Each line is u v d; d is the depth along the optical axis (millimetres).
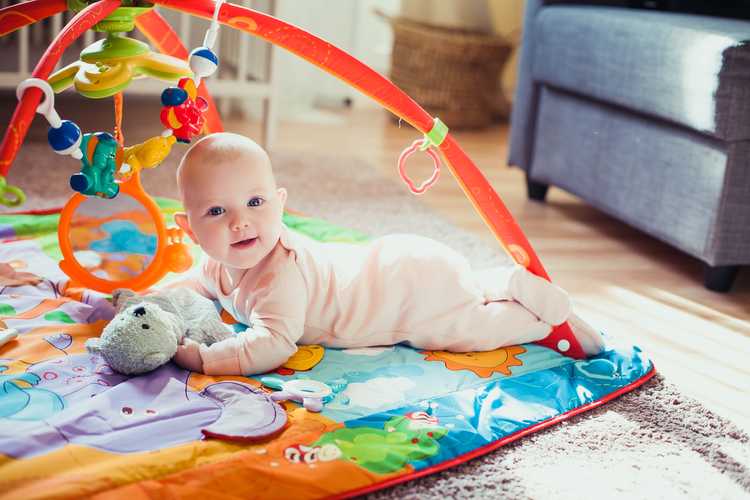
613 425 1135
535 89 2316
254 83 2602
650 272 1842
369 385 1145
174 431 986
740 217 1662
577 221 2199
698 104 1653
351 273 1237
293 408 1065
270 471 923
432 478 973
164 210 1755
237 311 1254
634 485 998
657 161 1840
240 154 1125
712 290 1750
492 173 2641
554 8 2225
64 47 1045
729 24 1852
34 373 1093
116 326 1110
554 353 1305
